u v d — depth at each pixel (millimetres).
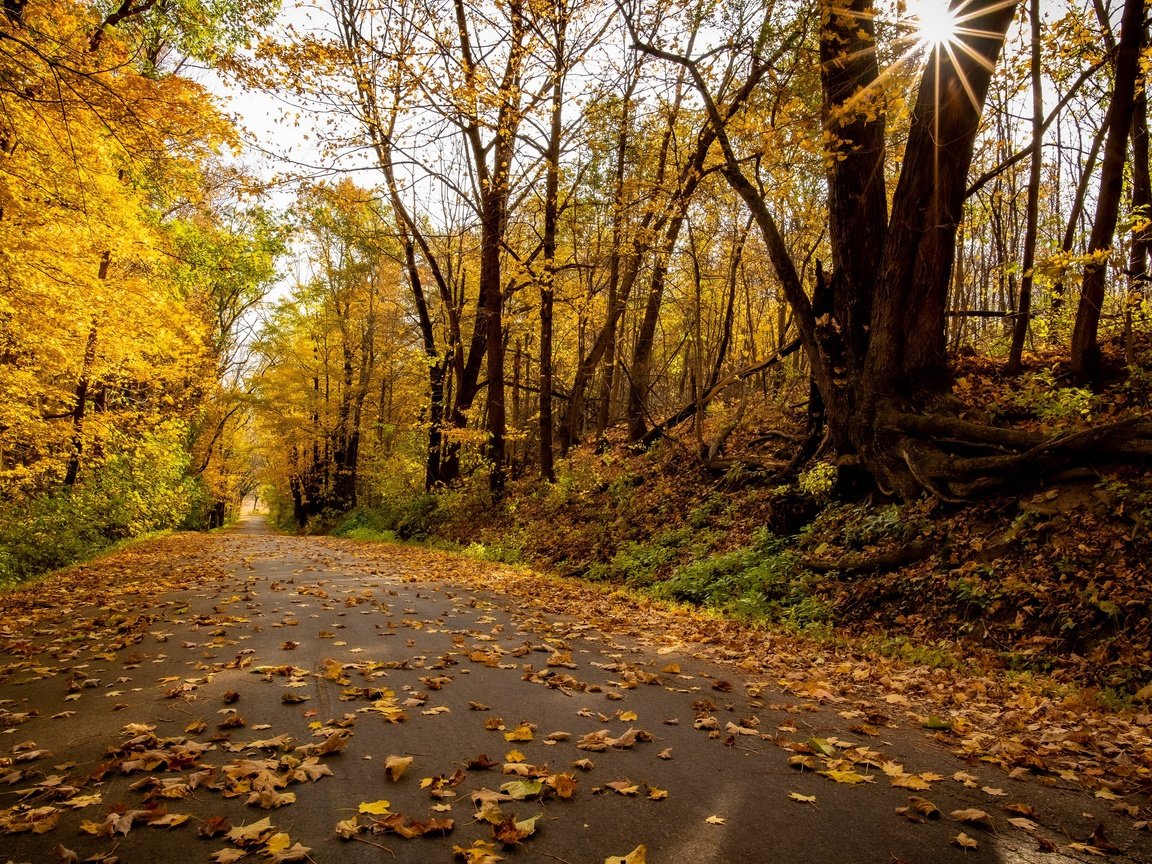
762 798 3234
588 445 23672
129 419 19453
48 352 12641
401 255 29734
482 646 6504
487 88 12984
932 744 4250
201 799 3082
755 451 16000
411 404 37250
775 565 10375
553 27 13266
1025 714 5102
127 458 21016
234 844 2668
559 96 15117
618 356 23844
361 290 33312
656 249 17078
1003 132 16984
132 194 12758
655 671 5922
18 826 2736
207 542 21984
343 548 20219
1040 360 12641
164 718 4184
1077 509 8008
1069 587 7199
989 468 9180
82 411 15961
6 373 12039
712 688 5461
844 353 11789
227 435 40562
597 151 17156
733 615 9156
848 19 9430
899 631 8086
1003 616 7484
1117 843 2869
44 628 7211
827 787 3402
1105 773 3789
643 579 12078
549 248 18516
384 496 30109
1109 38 11977
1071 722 4902
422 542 22500
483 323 23516
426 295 33062
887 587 8773
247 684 4953
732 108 11844
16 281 10641
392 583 11352
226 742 3777
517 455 32656
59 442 15484
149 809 2910
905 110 9484
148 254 12625
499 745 3838
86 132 9242
